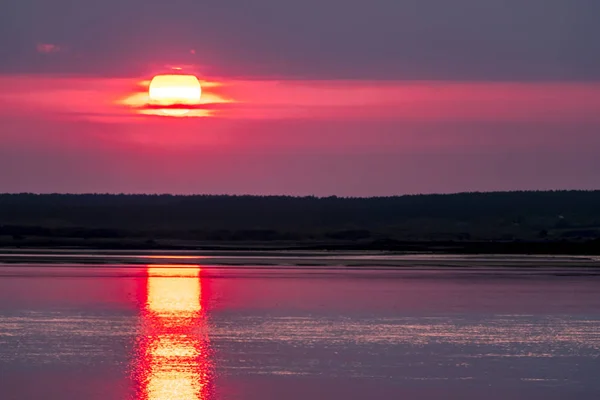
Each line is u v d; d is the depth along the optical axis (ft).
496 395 400.47
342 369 446.60
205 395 395.96
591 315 641.40
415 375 436.35
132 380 419.95
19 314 634.43
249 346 505.25
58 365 450.30
